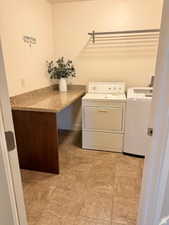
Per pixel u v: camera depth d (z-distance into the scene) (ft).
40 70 8.98
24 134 6.60
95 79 10.27
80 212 4.96
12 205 2.43
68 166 7.27
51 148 6.53
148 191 3.25
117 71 9.87
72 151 8.57
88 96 8.70
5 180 2.25
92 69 10.16
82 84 10.52
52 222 4.66
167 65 2.48
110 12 9.06
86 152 8.47
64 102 6.94
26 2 7.42
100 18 9.25
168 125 2.68
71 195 5.62
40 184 6.15
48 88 9.90
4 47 6.28
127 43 9.32
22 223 2.74
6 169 2.22
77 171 6.91
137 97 7.41
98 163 7.48
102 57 9.84
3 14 6.12
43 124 6.34
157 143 2.88
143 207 3.43
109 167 7.17
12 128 2.23
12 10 6.58
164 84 2.57
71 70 10.05
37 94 8.77
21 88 7.48
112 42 9.48
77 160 7.73
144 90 8.82
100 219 4.74
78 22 9.58
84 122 8.48
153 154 2.98
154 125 2.83
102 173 6.77
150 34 8.90
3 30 6.17
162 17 2.41
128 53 9.46
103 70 10.03
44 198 5.49
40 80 9.05
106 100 7.97
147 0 8.51
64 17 9.67
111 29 9.29
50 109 5.98
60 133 10.91
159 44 2.53
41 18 8.71
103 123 8.27
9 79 6.68
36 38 8.38
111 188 5.93
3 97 2.04
